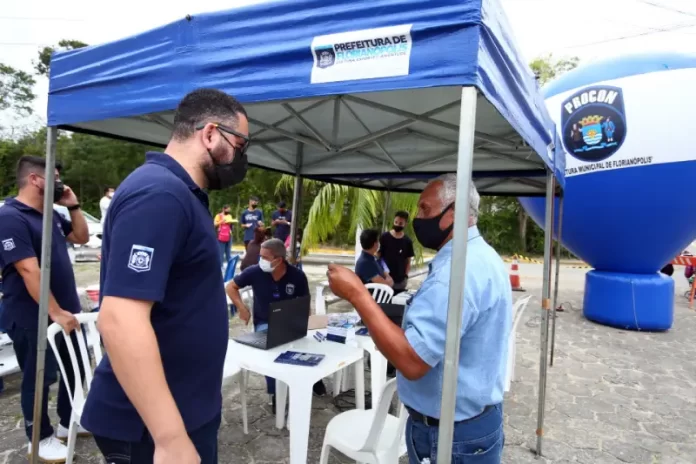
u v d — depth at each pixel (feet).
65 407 9.46
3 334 11.84
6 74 94.79
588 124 20.77
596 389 14.21
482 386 5.08
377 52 4.63
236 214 69.97
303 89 5.08
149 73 6.37
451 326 4.38
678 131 19.31
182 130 4.18
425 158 13.94
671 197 19.88
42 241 7.96
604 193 20.84
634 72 20.34
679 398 13.66
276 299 11.50
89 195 87.76
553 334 16.37
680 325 23.47
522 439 10.85
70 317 8.53
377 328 4.81
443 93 7.63
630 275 22.63
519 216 73.67
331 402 12.35
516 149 11.18
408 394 5.45
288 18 5.22
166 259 3.47
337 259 49.26
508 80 5.56
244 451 9.70
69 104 7.34
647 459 10.14
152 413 3.15
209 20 5.80
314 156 14.94
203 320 4.07
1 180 83.97
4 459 8.95
